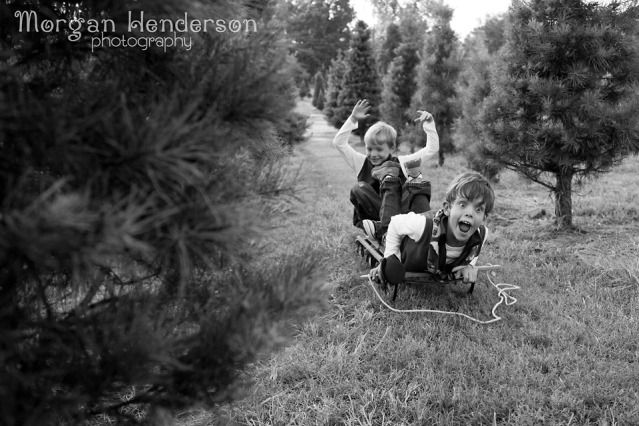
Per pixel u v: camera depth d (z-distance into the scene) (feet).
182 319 4.69
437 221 12.27
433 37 43.65
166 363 4.26
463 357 10.23
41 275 4.42
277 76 4.41
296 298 4.33
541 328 11.72
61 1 4.34
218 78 4.21
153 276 4.84
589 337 11.20
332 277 14.90
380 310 12.80
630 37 18.34
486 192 11.52
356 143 72.69
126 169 3.51
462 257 12.55
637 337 11.11
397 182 14.92
